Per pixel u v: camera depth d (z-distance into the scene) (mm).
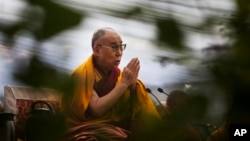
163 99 2506
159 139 2141
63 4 1938
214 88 2096
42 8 1920
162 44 2031
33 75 1948
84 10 1959
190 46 2057
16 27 1913
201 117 2121
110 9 1992
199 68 2098
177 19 2031
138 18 2014
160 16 2029
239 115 2084
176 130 2146
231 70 2094
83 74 2086
